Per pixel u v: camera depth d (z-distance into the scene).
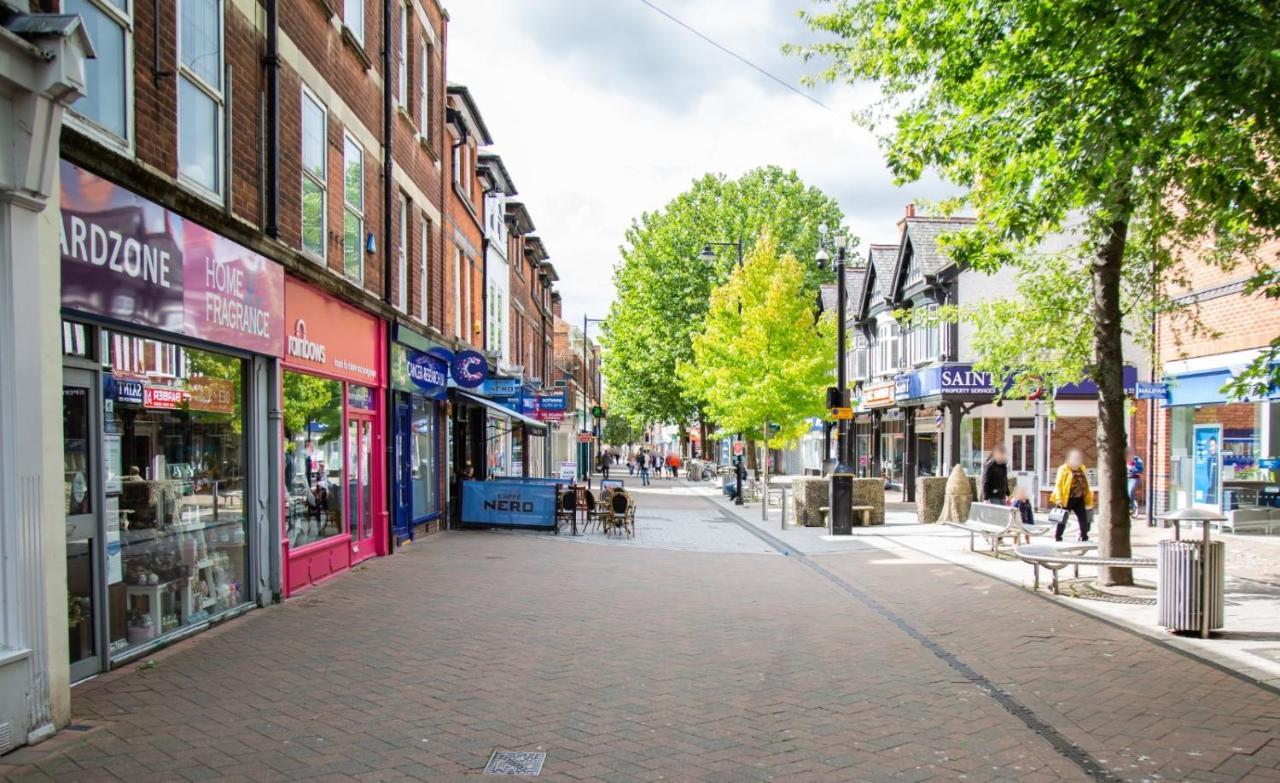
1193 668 6.92
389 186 14.26
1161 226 8.44
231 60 8.73
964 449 28.69
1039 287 12.28
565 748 5.10
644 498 34.00
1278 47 5.30
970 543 15.26
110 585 6.73
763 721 5.66
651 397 43.88
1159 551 8.28
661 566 13.45
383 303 13.67
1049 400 13.12
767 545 16.62
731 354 28.58
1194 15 5.71
